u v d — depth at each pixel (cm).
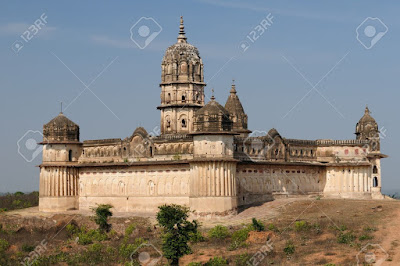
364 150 12462
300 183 12031
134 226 10181
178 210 8988
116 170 11569
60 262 8931
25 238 10344
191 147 10975
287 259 8231
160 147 11288
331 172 12394
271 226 9438
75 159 12000
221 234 9325
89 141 12162
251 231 9231
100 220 10488
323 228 9262
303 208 10400
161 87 12181
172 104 11994
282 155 11819
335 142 12488
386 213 9669
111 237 10212
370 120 12769
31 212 11725
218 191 10275
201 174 10350
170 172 11006
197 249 8950
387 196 12788
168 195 10994
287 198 11644
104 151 11938
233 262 8312
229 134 10425
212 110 10419
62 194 11800
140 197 11288
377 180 12594
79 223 10850
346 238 8744
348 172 12325
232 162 10438
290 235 9125
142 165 11244
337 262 8006
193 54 12175
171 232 8738
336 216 9738
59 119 11956
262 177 11350
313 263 8019
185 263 8506
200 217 10281
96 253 9162
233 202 10400
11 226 10988
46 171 11856
